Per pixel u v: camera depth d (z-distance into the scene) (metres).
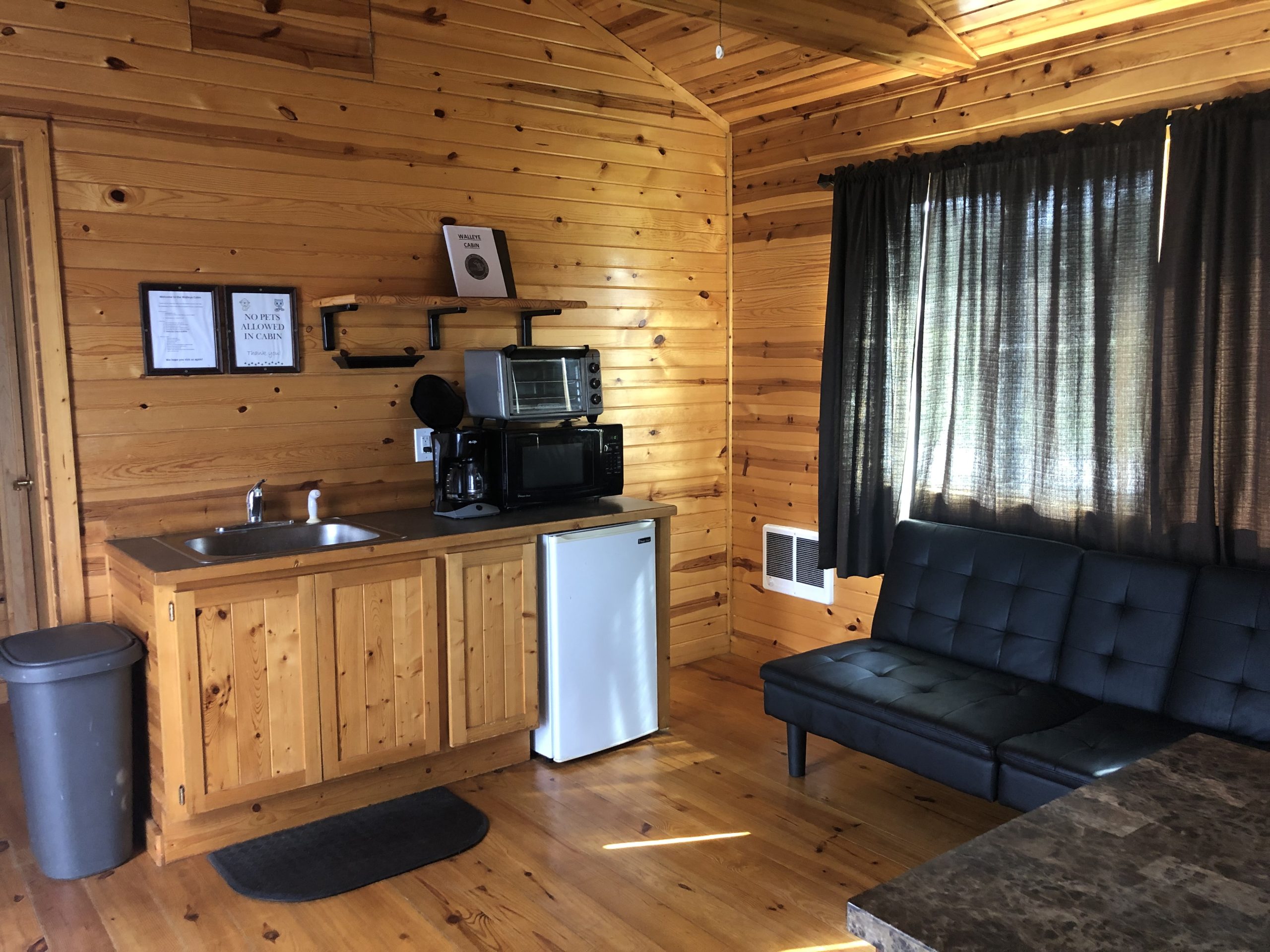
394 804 3.25
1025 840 1.47
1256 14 2.86
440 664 3.27
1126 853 1.43
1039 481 3.36
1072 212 3.20
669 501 4.63
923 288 3.70
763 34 3.14
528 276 4.04
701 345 4.69
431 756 3.37
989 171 3.44
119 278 3.10
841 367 3.97
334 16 3.45
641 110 4.35
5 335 3.72
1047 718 2.84
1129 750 2.57
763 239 4.54
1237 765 1.78
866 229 3.85
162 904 2.67
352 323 3.57
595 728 3.62
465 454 3.54
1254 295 2.85
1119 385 3.14
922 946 1.19
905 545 3.63
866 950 2.44
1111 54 3.20
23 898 2.70
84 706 2.74
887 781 3.42
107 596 3.17
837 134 4.14
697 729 3.91
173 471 3.25
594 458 3.83
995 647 3.26
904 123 3.86
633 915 2.61
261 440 3.41
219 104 3.24
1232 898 1.30
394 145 3.63
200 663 2.78
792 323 4.42
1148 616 2.93
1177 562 2.99
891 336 3.82
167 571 2.69
